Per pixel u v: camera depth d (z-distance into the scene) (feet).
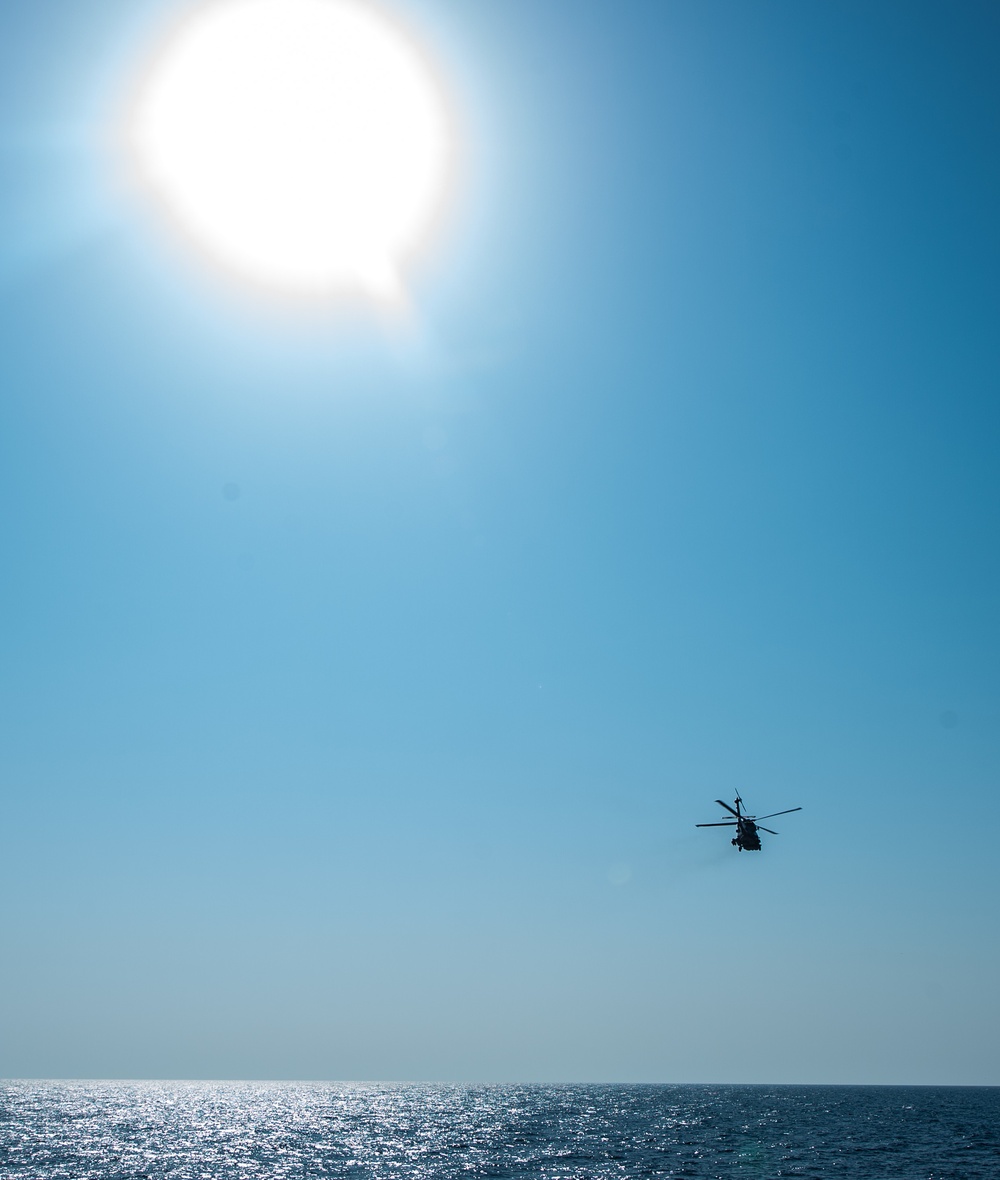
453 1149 357.20
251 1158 330.75
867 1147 355.15
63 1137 409.69
